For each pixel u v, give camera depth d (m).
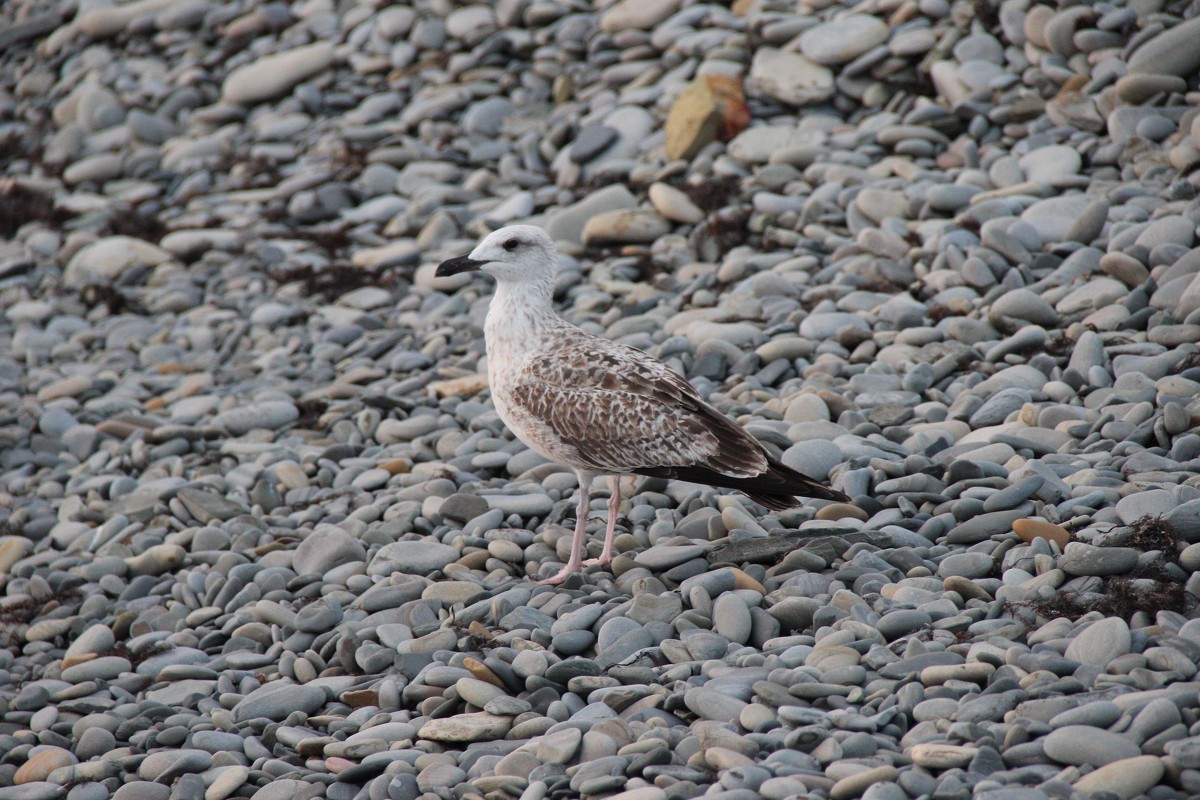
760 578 9.19
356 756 7.93
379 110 21.55
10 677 10.06
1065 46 16.75
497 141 20.16
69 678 9.78
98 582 11.30
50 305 18.55
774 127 17.73
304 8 24.70
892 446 10.64
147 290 18.66
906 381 11.81
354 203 19.92
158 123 23.22
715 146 17.80
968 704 6.88
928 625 7.97
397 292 17.34
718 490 10.70
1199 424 9.76
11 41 27.22
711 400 12.30
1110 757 6.23
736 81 18.44
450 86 21.45
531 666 8.34
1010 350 12.06
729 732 7.02
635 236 16.86
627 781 6.88
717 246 16.08
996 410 10.92
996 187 15.28
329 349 15.86
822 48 18.27
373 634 9.25
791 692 7.41
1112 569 8.04
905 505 9.68
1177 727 6.29
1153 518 8.34
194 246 19.34
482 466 11.95
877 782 6.29
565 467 11.59
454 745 7.89
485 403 13.47
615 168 18.23
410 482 11.84
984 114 16.58
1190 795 6.00
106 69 25.17
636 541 10.12
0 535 12.62
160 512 12.33
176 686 9.35
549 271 10.06
